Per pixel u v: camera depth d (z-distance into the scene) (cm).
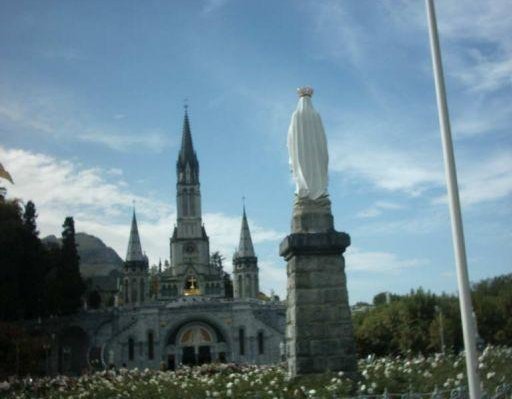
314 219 2066
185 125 16525
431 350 6309
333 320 1991
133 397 2473
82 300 10706
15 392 3456
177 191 15925
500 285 8294
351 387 1762
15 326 6619
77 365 9438
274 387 1886
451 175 1270
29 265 9188
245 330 10038
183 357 10075
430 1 1351
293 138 2117
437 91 1316
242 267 14188
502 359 2473
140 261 14062
